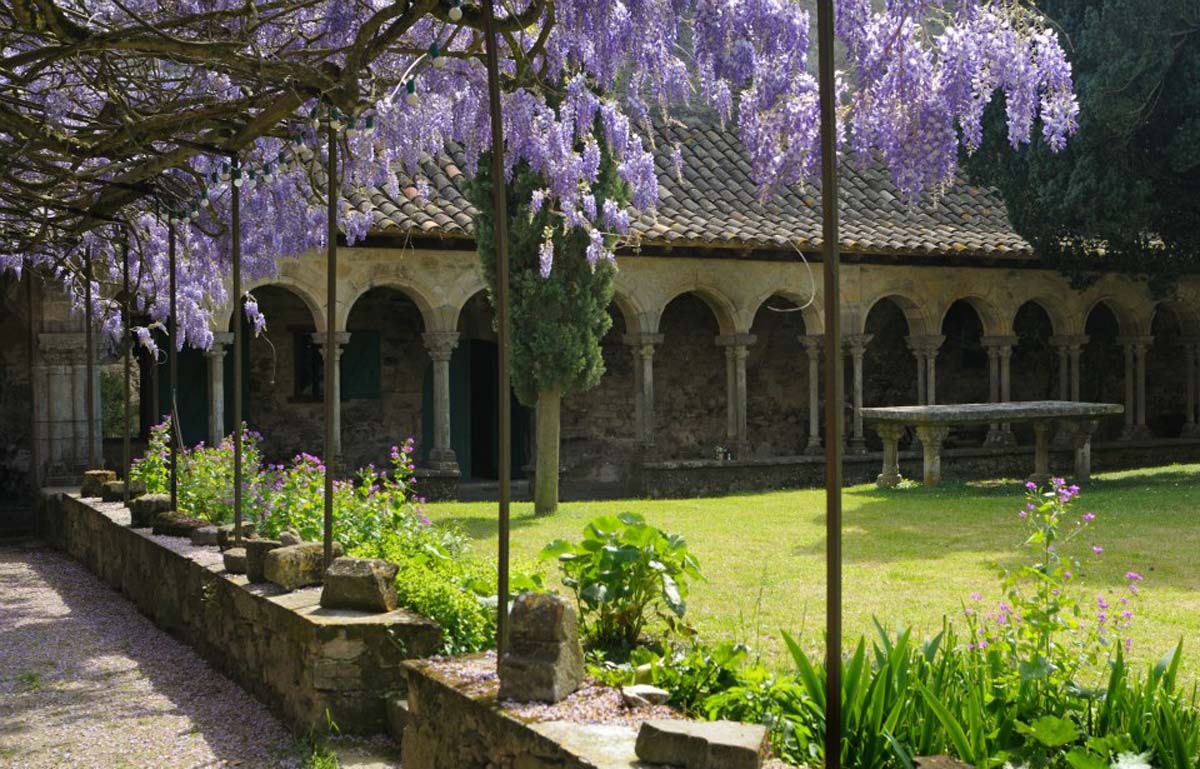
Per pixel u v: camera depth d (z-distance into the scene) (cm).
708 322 1931
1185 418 2198
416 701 414
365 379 1741
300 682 504
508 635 409
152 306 1054
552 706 361
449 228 1428
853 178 1850
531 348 1238
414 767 414
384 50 527
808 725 350
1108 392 2173
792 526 1105
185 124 609
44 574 1018
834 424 308
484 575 563
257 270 925
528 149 591
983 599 712
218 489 865
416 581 527
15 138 649
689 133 1809
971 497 1345
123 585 892
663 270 1631
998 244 1750
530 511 1280
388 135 658
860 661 340
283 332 1686
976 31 375
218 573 636
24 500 1573
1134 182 1537
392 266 1498
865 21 375
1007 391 1844
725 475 1627
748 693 359
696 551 934
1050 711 352
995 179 1673
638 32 496
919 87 371
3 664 667
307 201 803
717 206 1672
